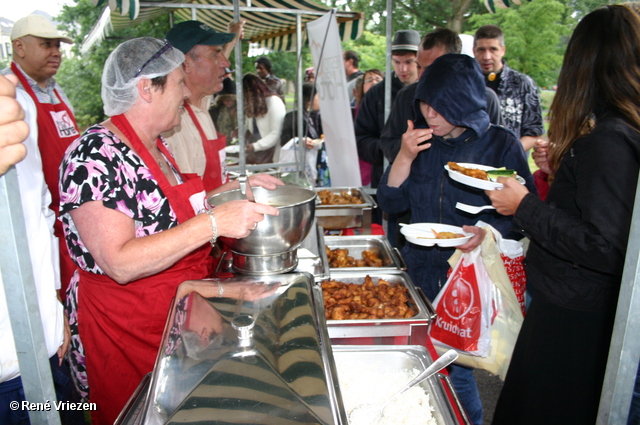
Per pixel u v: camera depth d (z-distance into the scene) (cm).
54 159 264
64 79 1045
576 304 134
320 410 74
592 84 127
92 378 145
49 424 77
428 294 213
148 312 138
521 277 183
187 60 219
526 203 138
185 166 210
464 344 169
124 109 135
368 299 161
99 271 135
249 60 1045
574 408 139
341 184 352
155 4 365
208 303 105
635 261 70
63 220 134
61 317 125
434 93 186
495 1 238
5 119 63
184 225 125
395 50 352
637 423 124
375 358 123
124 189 125
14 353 115
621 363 74
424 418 102
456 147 204
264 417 72
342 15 434
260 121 513
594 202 116
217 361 84
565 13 734
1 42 326
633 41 120
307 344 90
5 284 71
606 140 117
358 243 223
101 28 486
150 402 75
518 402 152
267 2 429
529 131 333
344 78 313
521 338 154
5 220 67
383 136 276
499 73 332
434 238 177
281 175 354
